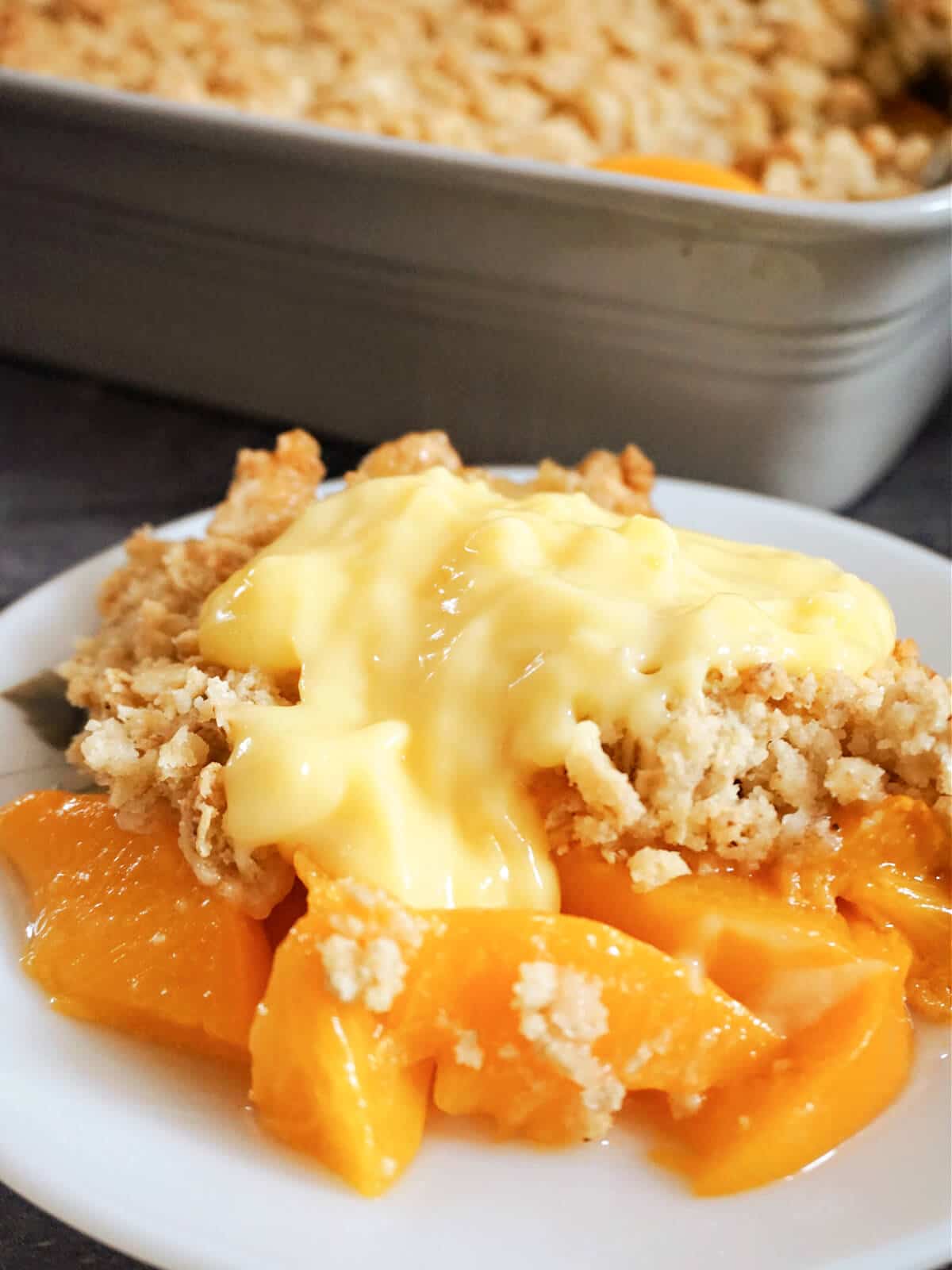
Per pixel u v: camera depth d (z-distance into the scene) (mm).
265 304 399
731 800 200
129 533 384
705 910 194
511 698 198
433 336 385
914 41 459
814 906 198
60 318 437
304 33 476
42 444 427
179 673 220
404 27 477
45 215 406
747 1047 188
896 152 425
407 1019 181
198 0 470
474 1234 172
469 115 432
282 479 270
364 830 188
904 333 361
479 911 183
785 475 379
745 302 341
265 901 195
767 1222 172
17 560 371
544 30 473
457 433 405
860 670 213
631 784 198
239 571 229
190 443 429
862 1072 186
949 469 415
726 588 221
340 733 197
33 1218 203
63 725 248
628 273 346
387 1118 179
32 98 368
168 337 424
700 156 434
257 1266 163
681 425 376
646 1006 183
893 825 201
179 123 356
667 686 196
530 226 345
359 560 218
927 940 202
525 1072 182
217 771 199
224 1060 196
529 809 198
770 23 482
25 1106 182
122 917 201
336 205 362
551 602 203
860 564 280
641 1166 184
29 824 215
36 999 201
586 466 279
